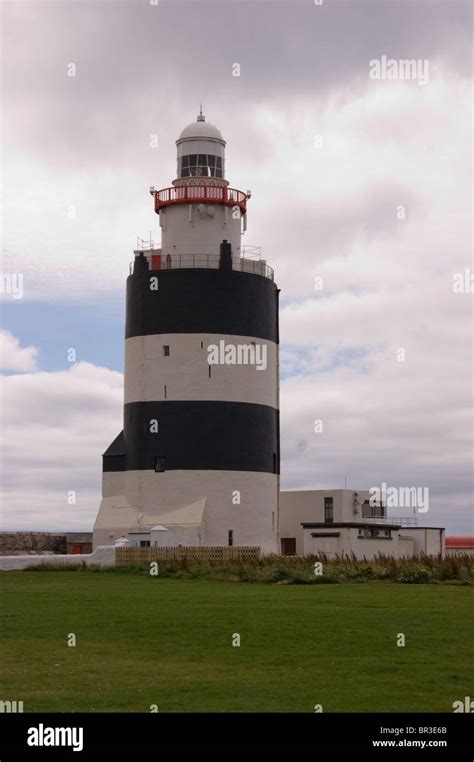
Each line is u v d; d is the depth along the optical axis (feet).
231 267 207.10
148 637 82.58
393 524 220.23
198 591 120.47
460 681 67.10
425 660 72.90
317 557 164.25
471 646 77.66
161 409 201.67
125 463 206.28
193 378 201.57
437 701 62.44
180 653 76.07
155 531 188.24
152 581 140.87
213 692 63.77
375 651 75.97
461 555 178.09
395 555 205.16
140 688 64.75
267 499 206.90
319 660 73.05
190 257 208.03
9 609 100.58
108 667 71.05
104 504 206.80
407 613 94.02
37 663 72.54
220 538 198.59
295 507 229.66
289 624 87.40
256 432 205.05
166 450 200.54
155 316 204.33
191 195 210.38
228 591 120.37
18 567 169.17
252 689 64.54
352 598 108.17
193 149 215.92
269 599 107.96
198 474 199.21
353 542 194.08
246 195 216.95
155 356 203.51
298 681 66.74
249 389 204.95
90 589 125.29
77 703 61.41
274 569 142.72
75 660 73.67
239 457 201.87
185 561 159.43
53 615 95.66
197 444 199.93
